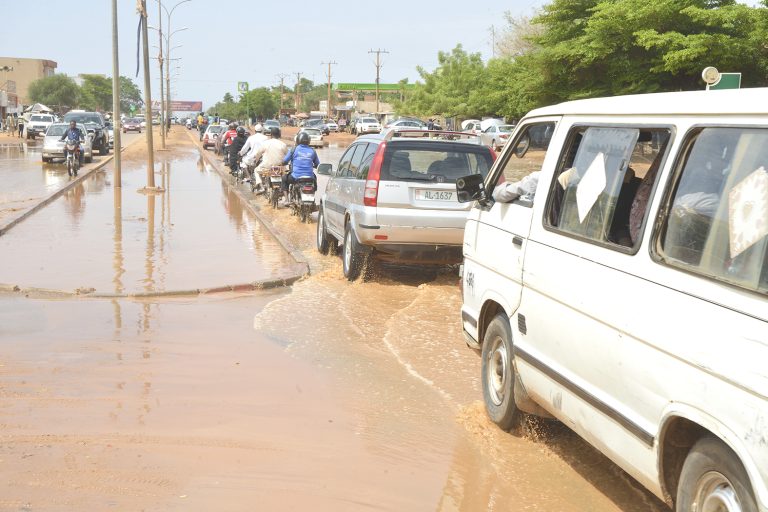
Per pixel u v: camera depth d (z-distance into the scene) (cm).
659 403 373
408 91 10969
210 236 1562
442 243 1066
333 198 1276
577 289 452
